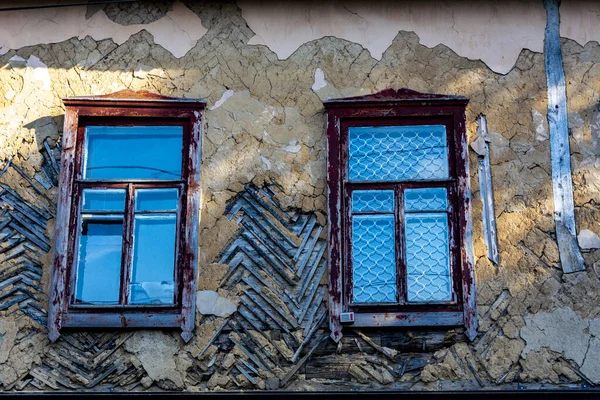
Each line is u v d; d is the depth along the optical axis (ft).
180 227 28.04
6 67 29.84
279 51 29.76
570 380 26.30
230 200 28.22
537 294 27.09
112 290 27.61
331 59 29.63
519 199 28.04
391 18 29.96
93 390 26.45
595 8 29.94
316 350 26.68
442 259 27.61
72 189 28.25
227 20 30.07
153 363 26.66
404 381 26.35
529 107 29.01
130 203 28.27
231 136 28.81
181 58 29.78
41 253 27.76
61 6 30.25
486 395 25.99
